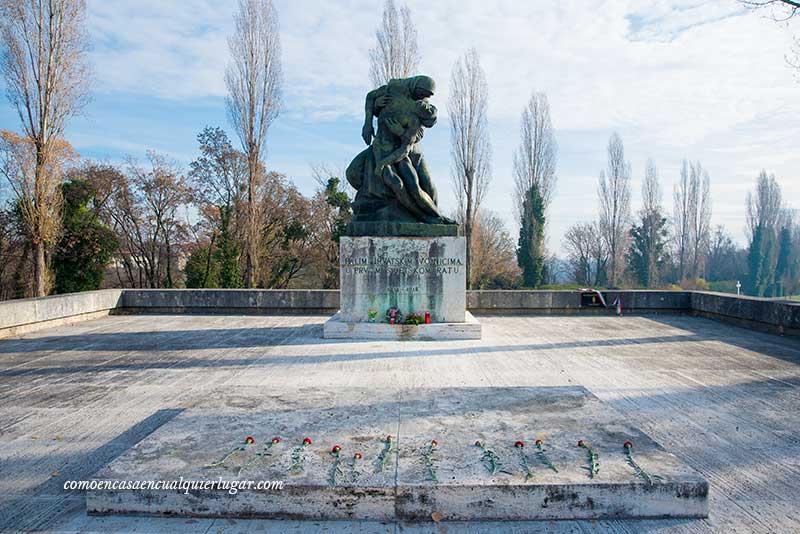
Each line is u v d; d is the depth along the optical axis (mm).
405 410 4594
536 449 3725
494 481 3246
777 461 4090
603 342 9062
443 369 7031
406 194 9461
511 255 40375
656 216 44438
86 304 12039
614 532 3084
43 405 5559
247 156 26875
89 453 4293
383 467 3459
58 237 23172
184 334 10031
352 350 8312
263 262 31516
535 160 35875
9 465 4074
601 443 3838
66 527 3178
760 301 10430
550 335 9766
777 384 6293
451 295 9375
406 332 9141
